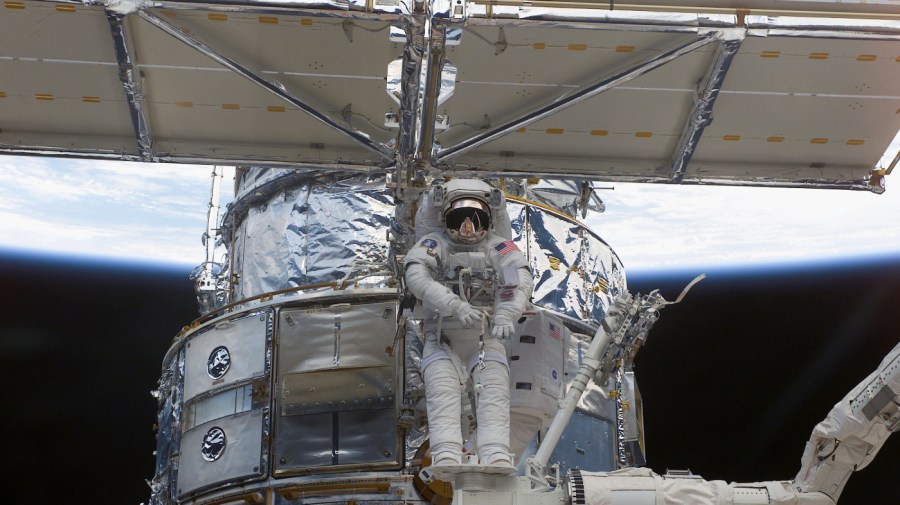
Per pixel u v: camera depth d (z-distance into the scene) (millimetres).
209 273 11523
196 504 9062
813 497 6086
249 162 8094
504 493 5969
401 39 6484
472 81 7422
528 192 10625
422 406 8633
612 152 8164
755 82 7395
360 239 9812
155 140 8031
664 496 5906
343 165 8102
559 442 9078
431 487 8359
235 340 9344
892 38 6676
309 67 7355
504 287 6363
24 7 6695
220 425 9125
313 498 8617
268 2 6414
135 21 6926
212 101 7656
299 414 8867
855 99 7523
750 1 6648
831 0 6664
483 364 6281
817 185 8266
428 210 6758
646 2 6641
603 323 6805
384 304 9047
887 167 8227
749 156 8188
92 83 7441
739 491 6043
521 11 6480
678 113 7723
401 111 6961
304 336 9094
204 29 6996
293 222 10070
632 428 9758
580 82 7402
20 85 7445
